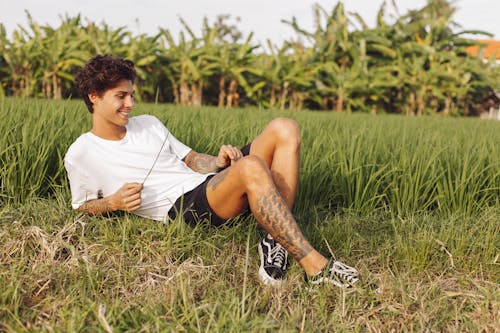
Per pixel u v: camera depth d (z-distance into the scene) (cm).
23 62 1586
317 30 1916
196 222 247
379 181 325
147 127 262
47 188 308
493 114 2064
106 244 237
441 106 1983
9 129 321
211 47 1772
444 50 1958
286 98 1853
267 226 215
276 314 198
